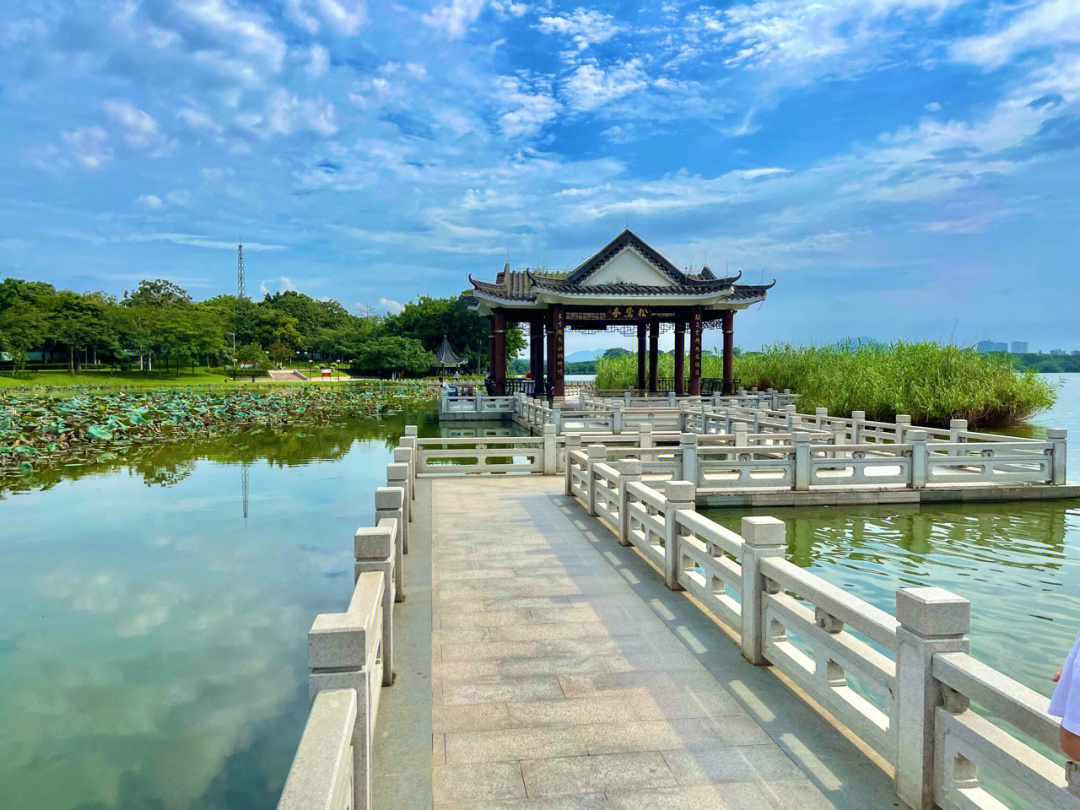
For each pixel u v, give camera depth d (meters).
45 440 19.58
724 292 26.73
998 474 11.55
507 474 13.35
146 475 15.09
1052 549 8.92
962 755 2.78
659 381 34.62
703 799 3.22
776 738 3.73
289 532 10.02
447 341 75.44
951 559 8.53
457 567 7.03
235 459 17.62
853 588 7.52
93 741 4.70
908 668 3.04
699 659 4.76
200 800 4.08
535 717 4.00
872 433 14.74
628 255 27.73
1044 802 2.33
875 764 3.47
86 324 60.22
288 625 6.62
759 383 32.34
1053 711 2.07
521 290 30.06
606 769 3.48
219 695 5.31
